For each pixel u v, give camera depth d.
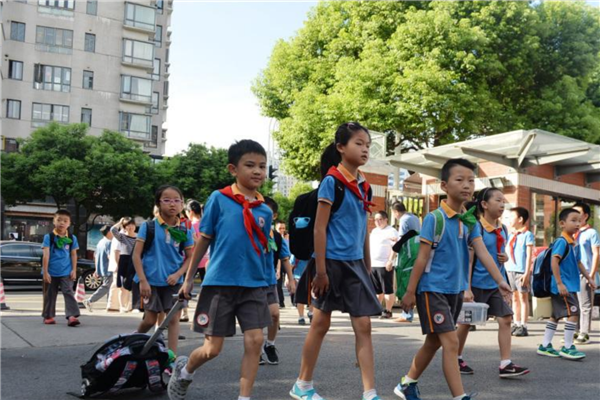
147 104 43.19
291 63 26.44
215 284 3.98
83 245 36.88
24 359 6.07
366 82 21.30
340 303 4.25
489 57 21.59
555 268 6.88
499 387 5.29
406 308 4.43
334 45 24.19
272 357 6.14
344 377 5.50
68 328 8.36
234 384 5.11
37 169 30.39
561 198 13.30
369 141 4.36
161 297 5.42
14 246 17.27
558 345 7.98
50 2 40.12
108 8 42.00
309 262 4.42
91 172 30.11
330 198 4.21
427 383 5.34
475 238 4.64
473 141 12.12
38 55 39.69
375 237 10.93
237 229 4.02
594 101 25.58
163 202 5.48
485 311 4.93
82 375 4.59
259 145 4.18
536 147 11.89
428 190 14.76
